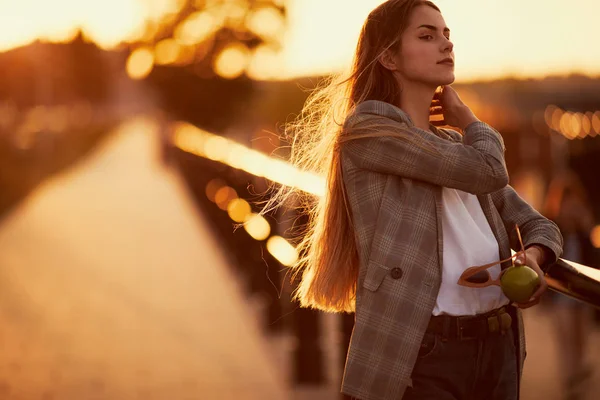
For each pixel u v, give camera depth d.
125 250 15.43
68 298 11.05
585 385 7.21
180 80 53.75
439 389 2.78
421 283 2.76
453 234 2.86
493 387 2.85
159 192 27.95
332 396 6.46
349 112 3.01
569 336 7.26
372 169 2.87
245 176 10.06
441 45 2.97
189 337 8.59
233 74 53.44
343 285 3.06
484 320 2.82
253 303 9.92
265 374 7.14
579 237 8.54
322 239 3.08
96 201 25.56
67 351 8.14
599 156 17.20
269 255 7.85
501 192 3.17
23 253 15.54
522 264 2.71
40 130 78.31
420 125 3.05
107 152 53.44
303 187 3.49
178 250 15.05
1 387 6.87
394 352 2.74
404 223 2.81
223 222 13.17
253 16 53.16
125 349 8.16
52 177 35.75
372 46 3.06
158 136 44.34
